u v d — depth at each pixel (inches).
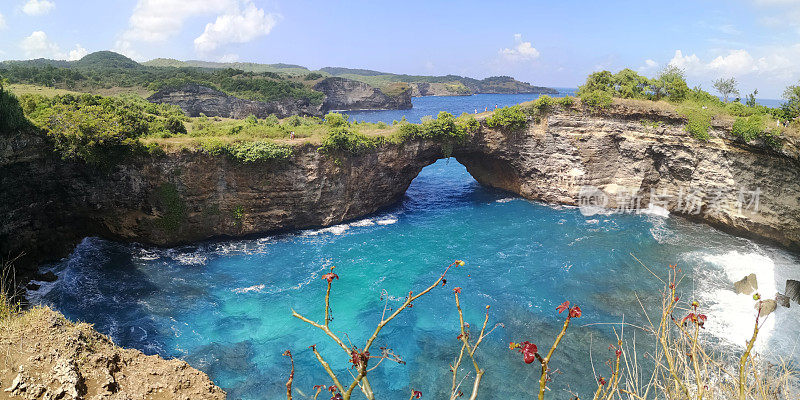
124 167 1712.6
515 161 2511.1
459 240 1982.0
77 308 1386.6
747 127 1865.2
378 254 1833.2
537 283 1579.7
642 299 1462.8
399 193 2445.9
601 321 1336.1
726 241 1942.7
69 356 767.1
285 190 1962.4
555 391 1049.5
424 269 1696.6
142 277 1598.2
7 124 1440.7
